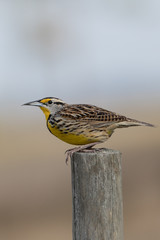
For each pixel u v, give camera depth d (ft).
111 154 18.95
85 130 23.30
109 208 18.88
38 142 71.26
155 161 54.54
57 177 53.62
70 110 23.88
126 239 38.09
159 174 51.85
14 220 43.19
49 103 24.71
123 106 101.81
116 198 18.99
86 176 18.90
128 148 61.72
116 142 66.69
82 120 23.21
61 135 23.79
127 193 48.01
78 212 19.10
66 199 47.78
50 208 45.93
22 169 56.13
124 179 51.01
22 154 63.41
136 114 89.15
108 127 23.72
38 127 85.15
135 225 41.09
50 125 24.12
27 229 41.11
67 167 57.21
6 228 41.42
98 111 23.89
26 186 51.24
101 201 18.85
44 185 51.29
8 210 45.29
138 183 49.83
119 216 19.06
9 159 60.39
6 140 71.51
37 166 57.47
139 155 58.03
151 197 46.78
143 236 38.58
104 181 18.85
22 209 45.62
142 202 45.93
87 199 18.92
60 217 43.70
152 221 41.83
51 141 72.28
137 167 53.83
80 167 18.99
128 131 76.23
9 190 49.70
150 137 68.85
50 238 39.19
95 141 23.71
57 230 41.01
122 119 23.59
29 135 76.48
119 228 19.04
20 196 48.52
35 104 24.88
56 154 63.36
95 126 23.38
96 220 18.85
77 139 23.54
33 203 46.85
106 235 18.83
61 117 23.48
